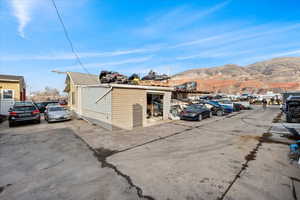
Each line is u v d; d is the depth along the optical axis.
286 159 4.21
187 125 9.47
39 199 2.67
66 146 5.57
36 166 3.98
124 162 4.16
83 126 9.17
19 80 16.38
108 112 8.16
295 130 5.83
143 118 9.62
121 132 7.70
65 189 2.95
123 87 8.44
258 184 3.02
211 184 3.05
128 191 2.86
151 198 2.65
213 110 13.81
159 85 11.47
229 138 6.49
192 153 4.78
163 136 6.90
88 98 10.59
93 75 17.06
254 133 7.36
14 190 2.94
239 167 3.78
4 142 6.10
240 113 15.53
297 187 2.90
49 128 8.65
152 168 3.78
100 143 5.91
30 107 9.98
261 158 4.31
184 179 3.25
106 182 3.18
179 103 15.00
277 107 22.84
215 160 4.21
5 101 14.26
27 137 6.80
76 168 3.84
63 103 21.11
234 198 2.62
